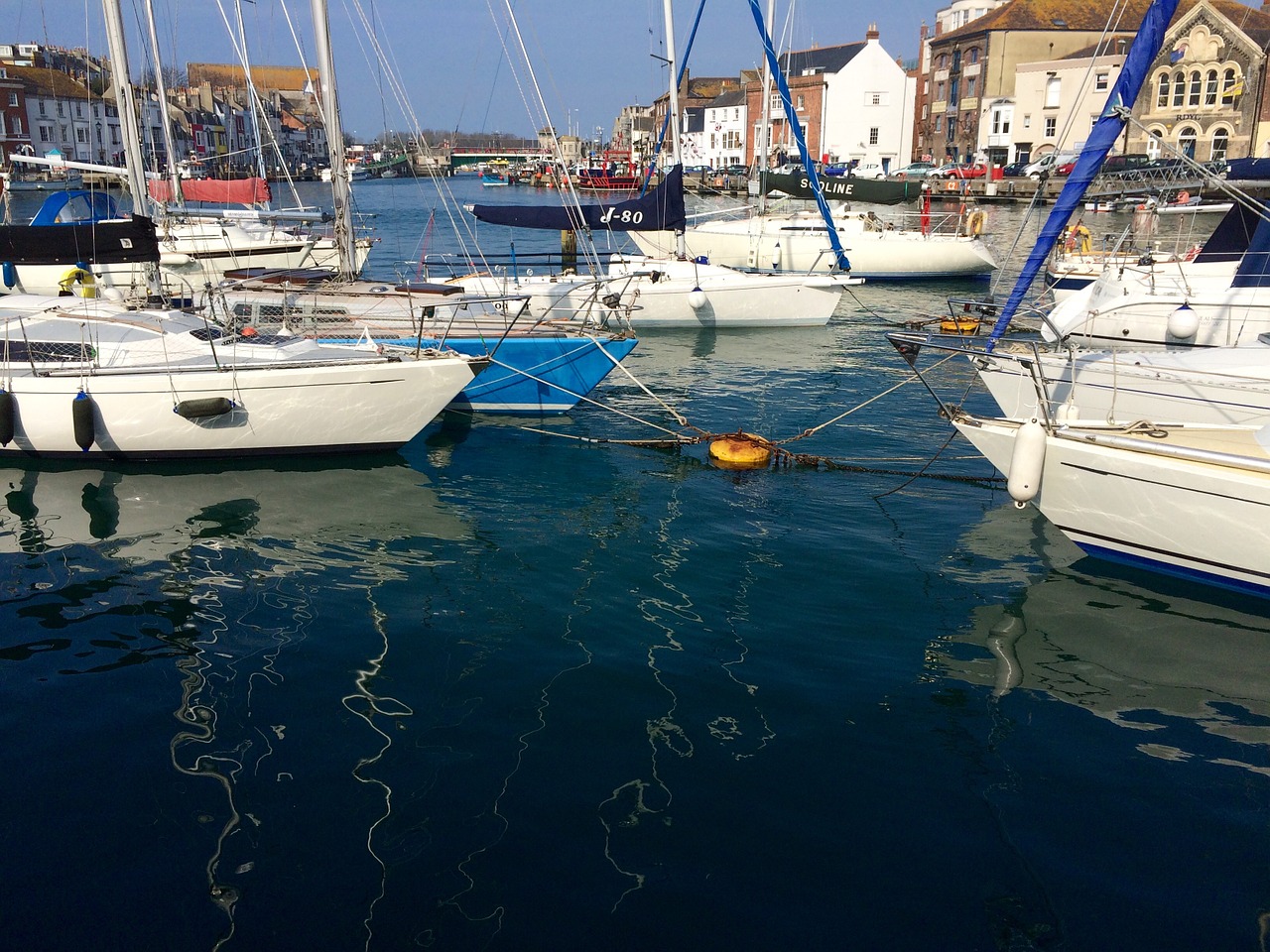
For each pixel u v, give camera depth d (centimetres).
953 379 1513
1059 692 625
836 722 585
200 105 8550
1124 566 809
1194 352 1018
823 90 6569
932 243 2492
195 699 605
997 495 994
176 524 899
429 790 513
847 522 918
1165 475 732
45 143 6469
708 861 462
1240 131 4672
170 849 468
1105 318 1337
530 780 523
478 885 445
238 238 2111
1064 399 1047
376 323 1266
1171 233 3186
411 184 9119
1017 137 5719
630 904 434
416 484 1019
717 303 1869
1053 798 516
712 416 1309
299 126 11406
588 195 6212
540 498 984
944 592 769
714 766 538
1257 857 473
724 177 5916
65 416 1006
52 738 562
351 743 558
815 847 474
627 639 689
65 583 774
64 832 480
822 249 2352
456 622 714
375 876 450
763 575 799
